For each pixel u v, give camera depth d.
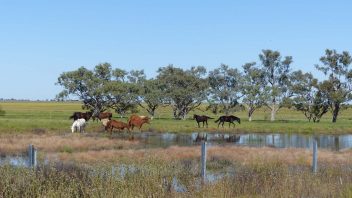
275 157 26.08
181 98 96.69
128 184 12.97
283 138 51.94
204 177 14.86
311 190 12.95
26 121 58.78
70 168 16.97
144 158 22.55
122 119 83.31
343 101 88.12
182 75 98.44
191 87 96.69
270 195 12.59
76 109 146.25
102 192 12.10
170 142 41.69
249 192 13.64
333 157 27.70
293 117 122.31
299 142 46.34
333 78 89.75
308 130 64.44
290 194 12.42
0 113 90.56
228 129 62.78
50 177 13.26
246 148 33.59
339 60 89.56
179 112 99.44
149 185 13.04
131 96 91.38
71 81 90.94
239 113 154.00
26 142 34.53
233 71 102.19
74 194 12.29
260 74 98.81
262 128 64.50
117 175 14.28
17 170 14.45
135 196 11.77
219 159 26.41
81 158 26.05
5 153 28.89
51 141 35.62
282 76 98.94
